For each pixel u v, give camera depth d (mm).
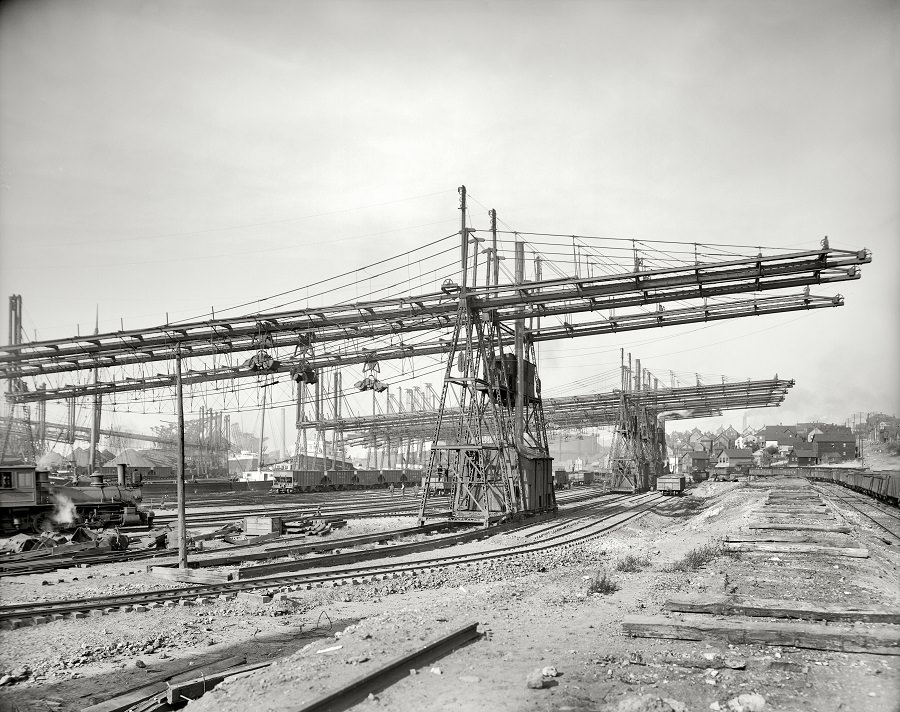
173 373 46625
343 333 41406
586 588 15359
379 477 93438
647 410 83812
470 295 36406
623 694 7824
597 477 109250
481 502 37312
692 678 8359
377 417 82250
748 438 168375
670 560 19938
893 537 24781
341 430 89062
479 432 37562
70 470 58688
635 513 46625
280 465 92562
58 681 10102
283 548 23938
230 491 73125
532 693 7844
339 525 33812
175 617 13906
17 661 10906
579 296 34250
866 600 12695
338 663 9031
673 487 74375
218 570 19531
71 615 13742
